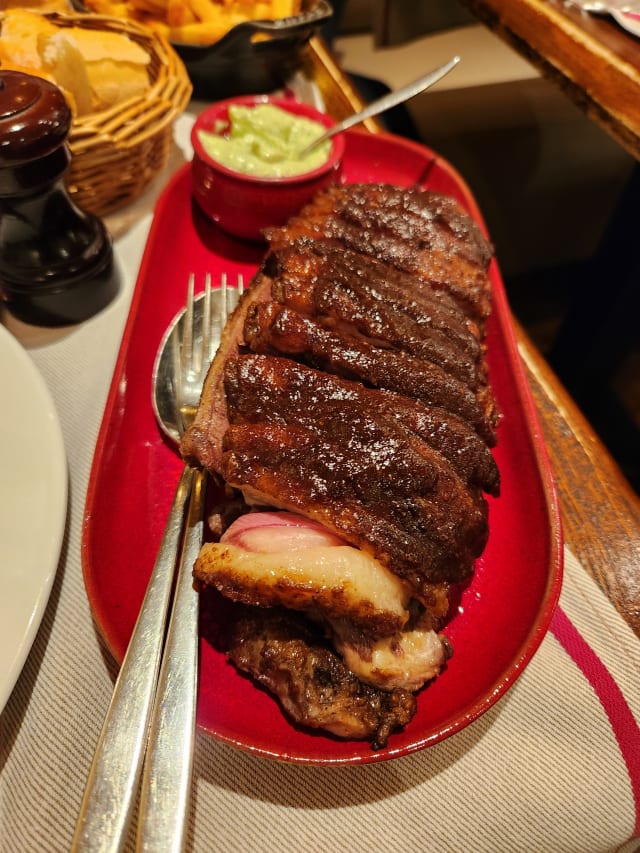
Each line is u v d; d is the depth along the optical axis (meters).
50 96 0.27
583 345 0.62
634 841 0.25
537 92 0.77
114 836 0.17
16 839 0.21
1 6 0.41
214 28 0.45
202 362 0.31
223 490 0.27
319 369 0.26
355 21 0.77
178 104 0.38
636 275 0.54
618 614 0.26
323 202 0.33
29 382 0.27
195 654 0.21
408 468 0.22
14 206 0.29
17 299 0.32
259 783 0.22
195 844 0.21
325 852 0.21
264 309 0.27
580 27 0.47
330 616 0.21
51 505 0.24
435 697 0.23
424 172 0.43
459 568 0.23
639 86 0.42
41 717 0.23
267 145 0.37
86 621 0.25
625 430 0.61
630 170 0.75
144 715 0.19
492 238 0.70
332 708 0.21
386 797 0.22
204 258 0.38
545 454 0.28
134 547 0.26
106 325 0.34
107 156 0.35
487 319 0.32
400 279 0.29
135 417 0.30
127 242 0.39
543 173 0.73
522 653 0.23
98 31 0.40
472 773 0.23
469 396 0.26
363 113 0.38
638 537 0.28
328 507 0.22
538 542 0.27
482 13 0.52
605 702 0.24
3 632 0.22
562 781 0.23
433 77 0.38
